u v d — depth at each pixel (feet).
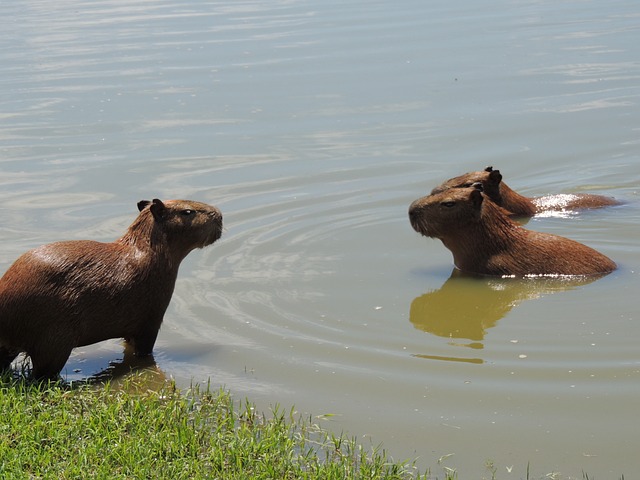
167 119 70.49
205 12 116.67
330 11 113.80
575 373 33.19
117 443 27.40
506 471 26.84
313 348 36.01
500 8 112.57
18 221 50.72
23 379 32.50
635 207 52.85
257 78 81.51
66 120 70.69
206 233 35.96
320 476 25.66
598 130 65.82
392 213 52.03
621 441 28.43
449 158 60.80
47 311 32.50
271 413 30.68
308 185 56.29
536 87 76.64
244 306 40.37
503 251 43.91
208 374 33.99
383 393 32.14
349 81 79.71
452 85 77.77
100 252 34.32
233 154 62.28
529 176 58.23
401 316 39.09
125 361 35.53
